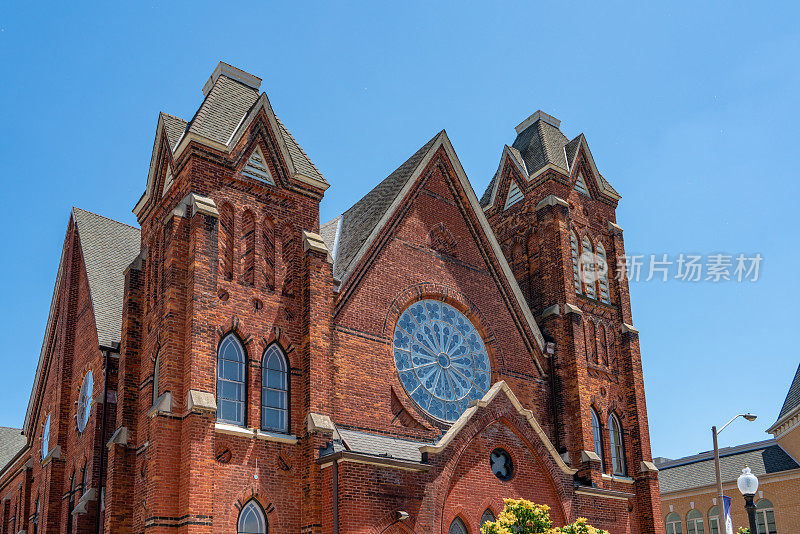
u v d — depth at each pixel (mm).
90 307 36906
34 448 42688
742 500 60031
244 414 26594
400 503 25844
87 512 30312
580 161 42531
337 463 25281
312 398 27469
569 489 30859
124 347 29625
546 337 37719
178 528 23750
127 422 28484
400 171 37344
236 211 28750
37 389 44000
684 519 64500
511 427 30141
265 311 28156
